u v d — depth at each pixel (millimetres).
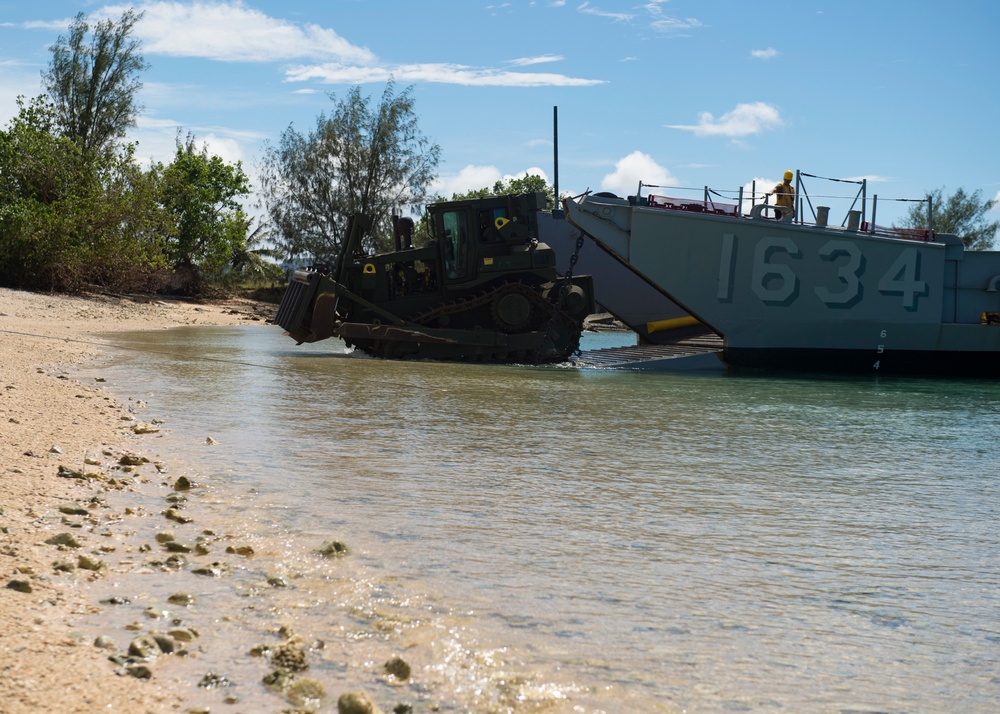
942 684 3561
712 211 19625
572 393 14023
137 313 34375
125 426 8844
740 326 19562
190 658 3465
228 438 8570
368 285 19812
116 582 4293
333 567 4746
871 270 19641
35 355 15352
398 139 51688
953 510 6668
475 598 4352
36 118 44562
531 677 3463
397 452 8250
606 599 4426
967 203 64250
